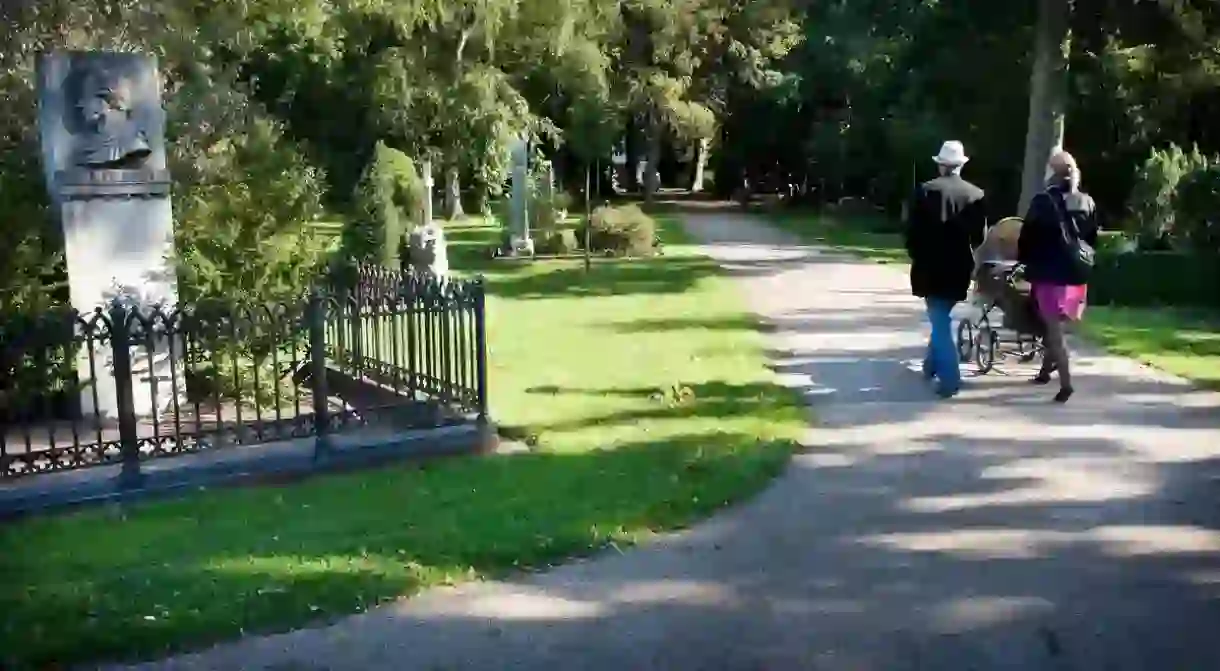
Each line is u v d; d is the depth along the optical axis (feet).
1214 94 89.86
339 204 105.70
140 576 18.69
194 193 33.60
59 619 16.84
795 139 171.42
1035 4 72.13
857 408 30.35
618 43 146.10
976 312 46.52
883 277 67.97
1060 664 14.83
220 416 27.43
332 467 25.76
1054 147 70.95
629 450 26.89
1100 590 17.24
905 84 110.01
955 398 31.12
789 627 16.25
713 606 17.11
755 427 28.60
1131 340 40.14
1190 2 66.90
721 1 159.33
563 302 58.23
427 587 18.06
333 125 108.17
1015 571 18.13
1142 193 64.64
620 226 86.53
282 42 98.17
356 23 99.66
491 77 104.94
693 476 24.00
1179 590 17.16
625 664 15.21
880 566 18.54
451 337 32.40
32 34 41.81
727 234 111.55
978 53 86.33
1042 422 27.99
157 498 24.00
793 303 54.95
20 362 28.53
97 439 25.34
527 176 90.99
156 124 31.86
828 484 23.34
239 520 22.12
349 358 33.83
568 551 19.54
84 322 24.30
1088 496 21.93
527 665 15.25
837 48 134.72
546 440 28.43
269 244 33.88
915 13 77.51
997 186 109.40
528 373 37.81
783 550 19.47
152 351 25.35
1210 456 24.49
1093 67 91.45
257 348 30.09
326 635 16.33
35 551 20.39
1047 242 29.37
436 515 21.90
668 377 36.19
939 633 15.89
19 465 24.77
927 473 23.88
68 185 30.27
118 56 31.07
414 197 68.90
